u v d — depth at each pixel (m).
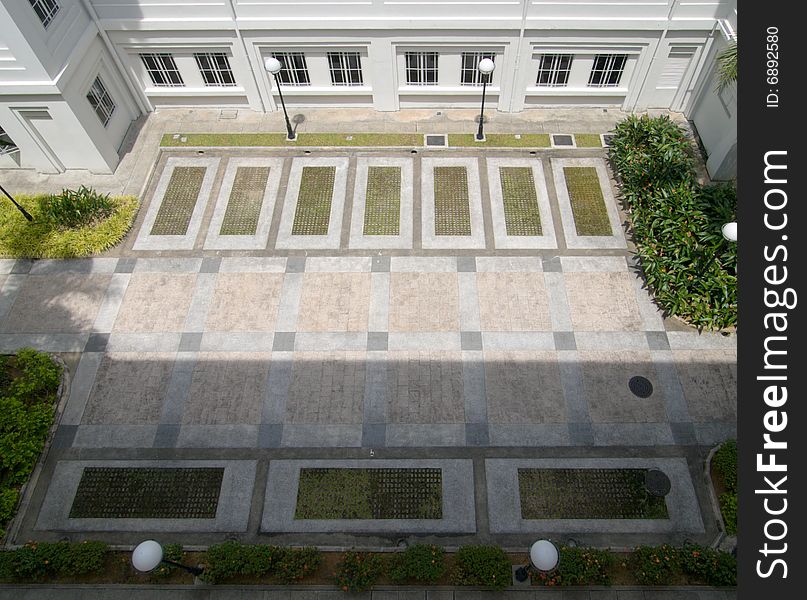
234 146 21.62
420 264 18.19
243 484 14.41
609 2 18.73
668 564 12.55
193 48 20.72
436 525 13.76
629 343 16.39
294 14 19.45
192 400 15.72
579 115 22.33
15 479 14.27
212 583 12.88
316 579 13.00
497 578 12.41
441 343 16.52
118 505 14.21
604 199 19.67
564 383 15.73
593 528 13.63
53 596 12.92
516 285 17.66
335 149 21.38
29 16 16.30
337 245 18.72
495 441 14.85
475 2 18.91
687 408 15.23
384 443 14.89
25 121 18.94
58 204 18.72
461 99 22.30
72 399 15.80
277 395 15.73
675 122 21.88
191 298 17.67
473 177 20.38
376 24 19.48
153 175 20.91
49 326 17.17
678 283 16.42
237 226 19.33
